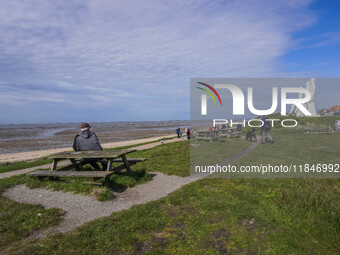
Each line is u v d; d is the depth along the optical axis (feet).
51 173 22.04
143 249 11.76
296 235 13.25
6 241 12.49
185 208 16.47
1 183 22.89
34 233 13.41
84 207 16.99
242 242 12.46
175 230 13.55
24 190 21.07
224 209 16.21
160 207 16.58
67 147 101.04
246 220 14.89
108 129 262.47
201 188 20.43
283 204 16.78
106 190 19.07
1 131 250.37
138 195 19.39
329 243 12.70
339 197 19.45
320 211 15.62
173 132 189.26
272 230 13.73
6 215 15.42
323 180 23.30
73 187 20.68
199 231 13.44
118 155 20.98
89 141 24.91
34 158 58.39
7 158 62.34
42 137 163.43
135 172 25.17
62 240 12.32
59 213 15.83
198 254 11.43
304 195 17.51
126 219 14.62
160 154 37.45
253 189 20.43
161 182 22.98
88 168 27.40
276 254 11.54
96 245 11.89
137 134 171.94
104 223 13.99
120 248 11.71
